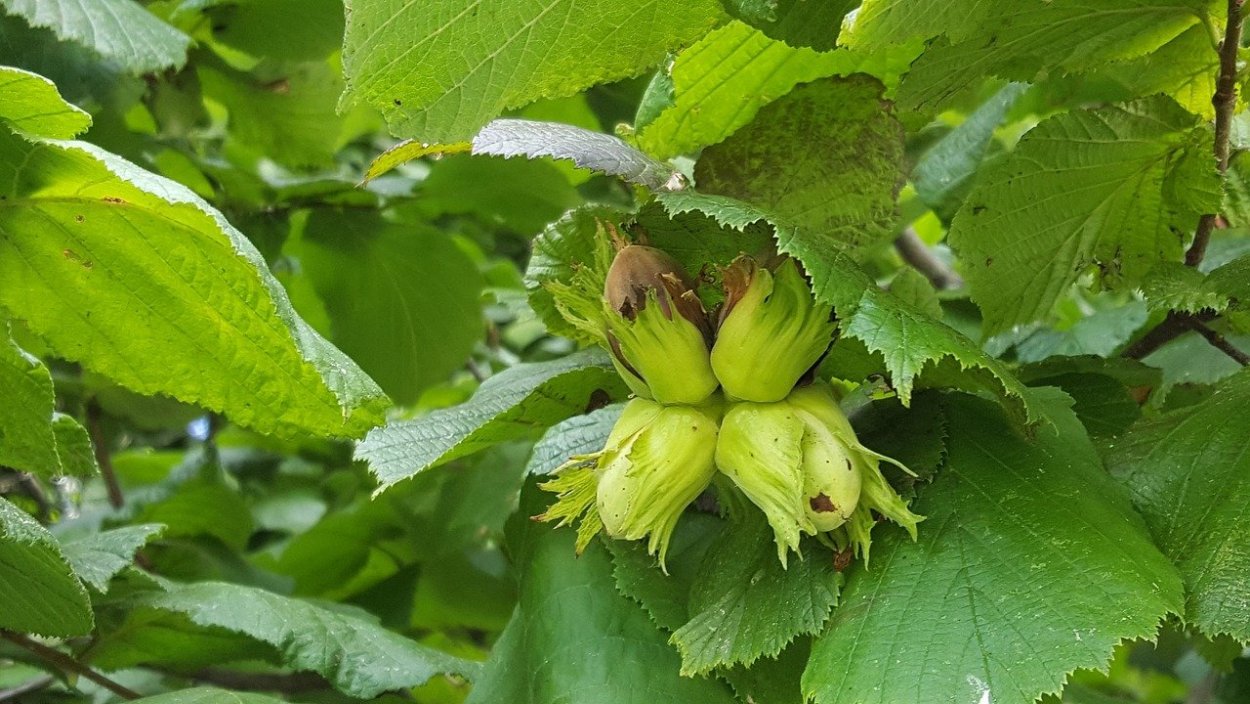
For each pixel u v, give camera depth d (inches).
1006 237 9.4
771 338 6.7
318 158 16.5
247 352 8.5
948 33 7.5
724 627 7.1
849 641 6.5
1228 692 14.9
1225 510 7.1
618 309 6.9
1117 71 10.2
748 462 6.6
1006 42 8.2
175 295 8.2
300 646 10.3
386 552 17.1
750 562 7.4
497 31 6.9
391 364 16.7
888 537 7.0
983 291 9.8
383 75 6.8
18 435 8.9
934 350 6.4
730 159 9.4
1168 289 8.4
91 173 7.2
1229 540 6.9
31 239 7.9
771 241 7.4
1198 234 9.3
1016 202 9.3
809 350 6.8
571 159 7.5
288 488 20.1
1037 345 12.9
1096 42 8.7
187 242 7.7
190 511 16.6
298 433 8.9
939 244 19.2
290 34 14.6
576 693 7.6
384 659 10.6
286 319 7.4
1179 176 9.1
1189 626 7.1
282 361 8.4
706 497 8.8
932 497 7.1
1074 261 9.8
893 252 18.0
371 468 8.2
